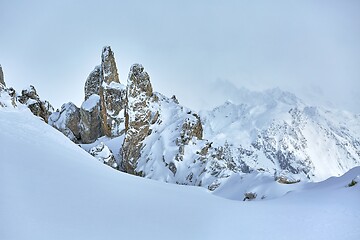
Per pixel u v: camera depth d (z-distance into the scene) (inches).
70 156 1423.5
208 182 2847.0
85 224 716.7
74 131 4111.7
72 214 745.0
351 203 1272.1
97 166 1551.4
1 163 878.4
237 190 2486.5
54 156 1229.7
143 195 1191.6
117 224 776.3
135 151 3378.4
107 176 1353.3
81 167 1273.4
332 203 1332.4
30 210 682.8
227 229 927.0
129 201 1015.0
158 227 830.5
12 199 698.8
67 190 887.7
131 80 3553.2
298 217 1114.1
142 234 754.2
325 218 1072.2
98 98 4160.9
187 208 1151.0
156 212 973.8
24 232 593.0
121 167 3410.4
